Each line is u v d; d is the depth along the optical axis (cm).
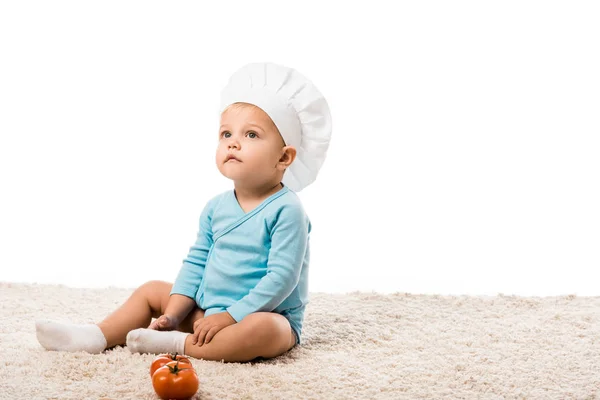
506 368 298
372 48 644
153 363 269
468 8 636
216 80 650
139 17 650
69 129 655
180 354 307
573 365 302
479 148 648
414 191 654
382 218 657
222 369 289
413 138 652
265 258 325
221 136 334
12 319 366
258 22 640
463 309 400
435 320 377
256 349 302
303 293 337
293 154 336
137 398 256
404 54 644
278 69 338
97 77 654
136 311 329
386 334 351
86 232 630
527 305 407
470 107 646
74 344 305
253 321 302
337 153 658
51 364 287
